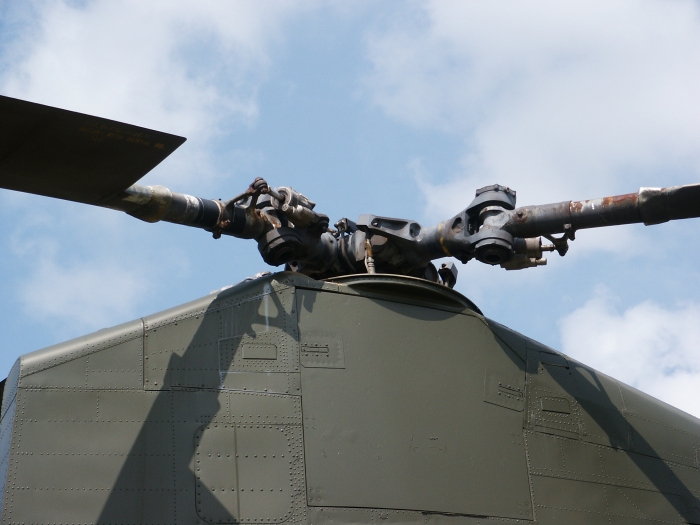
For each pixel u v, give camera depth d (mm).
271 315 8188
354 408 8070
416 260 9422
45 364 7379
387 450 8023
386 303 8680
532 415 9008
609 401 9664
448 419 8445
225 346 7918
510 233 8961
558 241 9039
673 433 9922
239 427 7633
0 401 9039
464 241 9000
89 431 7246
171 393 7586
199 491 7297
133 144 6445
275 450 7641
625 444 9484
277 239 8570
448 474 8203
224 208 8281
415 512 7895
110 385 7457
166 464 7316
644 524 9172
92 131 6270
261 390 7844
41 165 6668
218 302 8078
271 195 8359
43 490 6961
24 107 5969
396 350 8492
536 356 9367
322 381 8070
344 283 8586
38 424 7160
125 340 7660
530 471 8688
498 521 8266
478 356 8914
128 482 7164
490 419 8688
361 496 7742
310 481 7633
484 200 9047
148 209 7863
